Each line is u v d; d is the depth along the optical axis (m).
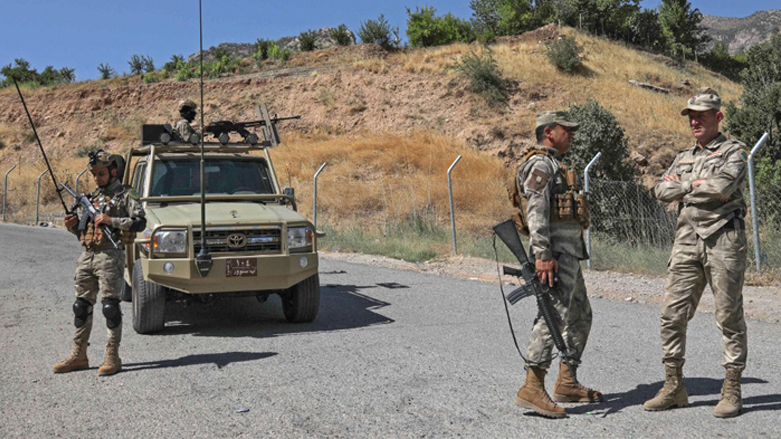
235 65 45.19
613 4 54.94
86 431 4.26
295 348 6.44
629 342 6.51
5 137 41.94
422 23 46.44
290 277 7.24
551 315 4.28
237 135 33.06
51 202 31.83
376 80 36.84
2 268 12.77
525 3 53.22
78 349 5.71
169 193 8.23
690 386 5.00
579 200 4.30
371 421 4.36
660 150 28.28
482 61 35.28
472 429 4.18
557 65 37.69
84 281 5.65
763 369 5.45
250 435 4.15
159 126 8.93
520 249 4.42
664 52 55.28
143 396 4.97
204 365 5.84
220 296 7.40
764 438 3.90
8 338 7.02
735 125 21.27
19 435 4.20
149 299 7.02
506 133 30.38
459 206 22.39
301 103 36.75
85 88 43.59
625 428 4.12
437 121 32.66
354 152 28.64
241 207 7.75
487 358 5.94
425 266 13.34
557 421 4.29
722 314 4.28
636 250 13.08
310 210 23.02
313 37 49.25
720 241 4.23
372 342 6.62
